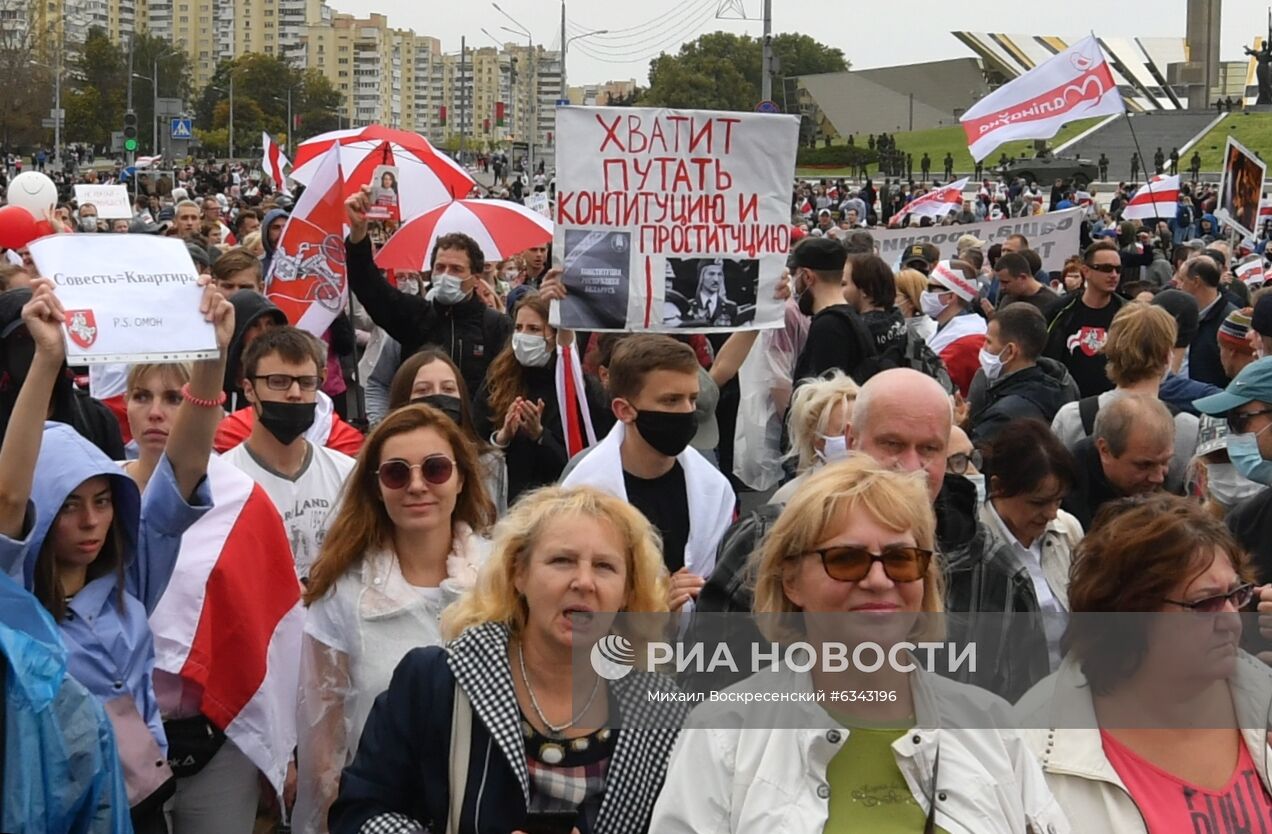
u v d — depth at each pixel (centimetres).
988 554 431
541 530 344
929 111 12794
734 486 848
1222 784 325
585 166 636
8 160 7469
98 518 420
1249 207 1620
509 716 334
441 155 1377
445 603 450
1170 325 655
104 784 366
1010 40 12512
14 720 350
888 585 306
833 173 9306
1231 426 552
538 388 730
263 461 548
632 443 515
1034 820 309
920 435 425
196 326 417
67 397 536
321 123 12938
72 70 10238
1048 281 1599
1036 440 458
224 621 473
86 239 417
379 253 1187
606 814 330
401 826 331
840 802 301
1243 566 331
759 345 803
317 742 454
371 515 456
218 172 5928
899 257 1617
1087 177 6544
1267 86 10050
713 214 643
